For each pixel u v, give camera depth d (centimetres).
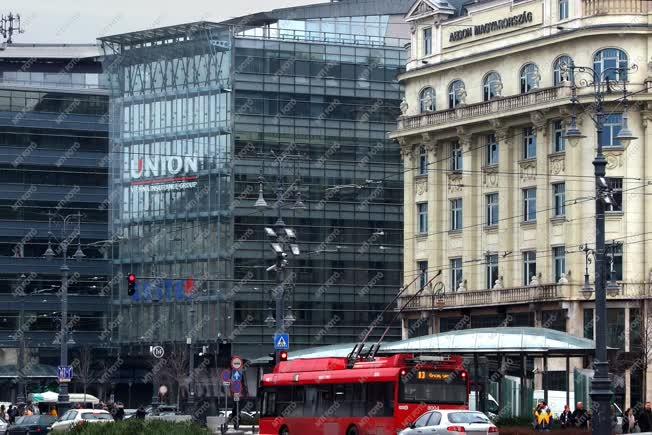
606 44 8638
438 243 9931
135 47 13712
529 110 8950
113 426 4484
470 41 9606
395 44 13725
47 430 7006
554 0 8912
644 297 8556
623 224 8650
